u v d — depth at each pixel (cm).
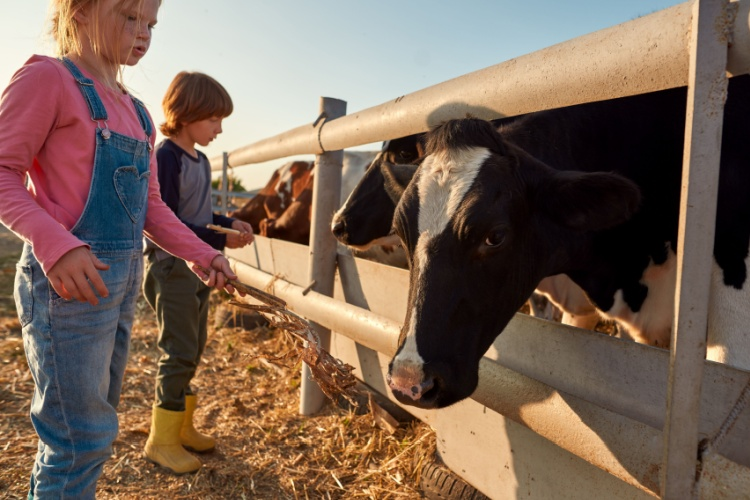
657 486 131
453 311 156
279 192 630
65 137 151
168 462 258
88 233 154
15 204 138
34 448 270
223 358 416
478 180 158
